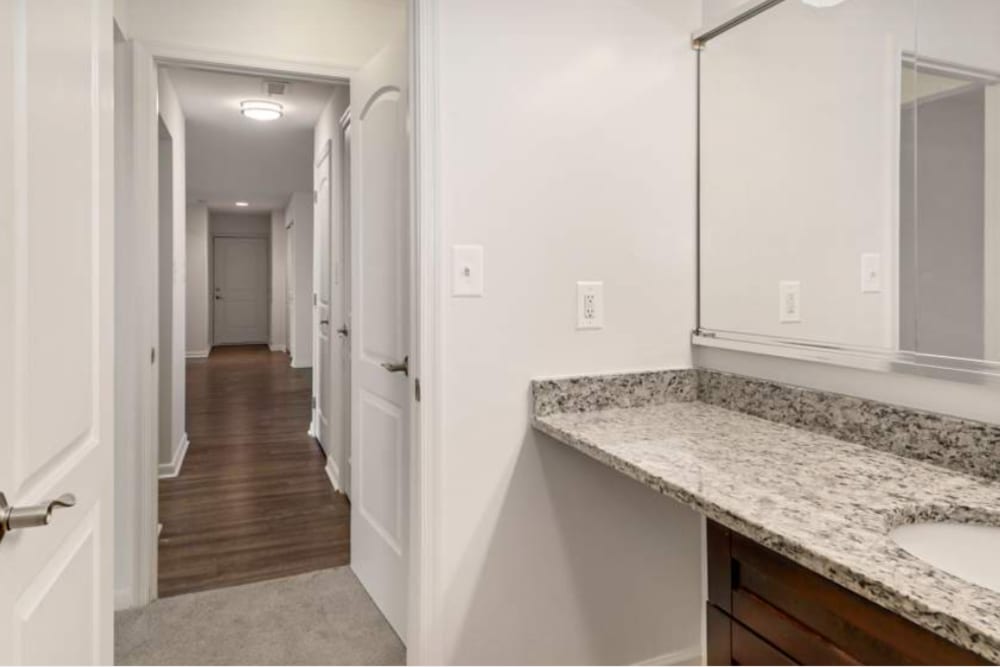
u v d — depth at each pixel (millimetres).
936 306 1203
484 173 1538
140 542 2217
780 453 1283
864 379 1365
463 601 1563
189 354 9523
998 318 1098
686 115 1775
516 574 1615
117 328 2201
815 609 923
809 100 1472
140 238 2236
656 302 1757
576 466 1670
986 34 1108
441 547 1535
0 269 761
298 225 8266
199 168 6418
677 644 1822
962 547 993
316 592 2309
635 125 1706
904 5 1262
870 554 821
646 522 1764
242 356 9703
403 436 1916
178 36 2293
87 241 1095
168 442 3652
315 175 4723
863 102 1349
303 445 4406
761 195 1594
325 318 4129
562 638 1675
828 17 1425
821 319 1448
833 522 926
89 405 1105
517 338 1590
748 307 1637
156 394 2352
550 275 1620
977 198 1127
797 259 1499
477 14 1520
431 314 1500
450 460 1534
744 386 1641
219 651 1938
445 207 1502
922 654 769
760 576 1030
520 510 1611
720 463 1214
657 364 1765
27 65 842
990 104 1104
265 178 7027
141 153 2238
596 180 1663
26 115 838
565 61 1614
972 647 653
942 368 1191
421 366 1506
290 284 9266
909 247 1257
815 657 921
